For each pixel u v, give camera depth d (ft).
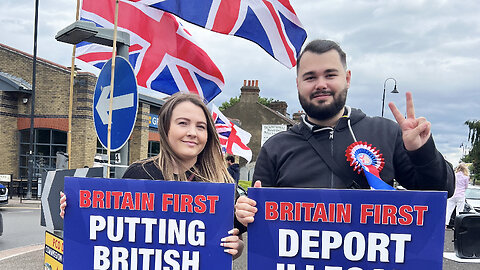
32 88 50.88
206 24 12.24
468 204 34.55
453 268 18.10
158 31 14.82
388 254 5.38
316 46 6.27
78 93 52.01
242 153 32.76
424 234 5.30
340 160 6.35
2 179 47.29
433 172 5.62
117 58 10.94
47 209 10.09
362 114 6.71
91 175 9.55
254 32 12.72
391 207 5.36
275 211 5.65
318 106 6.27
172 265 5.97
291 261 5.63
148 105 60.80
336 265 5.51
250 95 102.01
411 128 5.54
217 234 5.89
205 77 15.52
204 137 6.74
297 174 6.50
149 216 6.00
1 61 55.83
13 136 55.01
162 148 6.77
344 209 5.48
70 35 11.78
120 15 14.35
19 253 20.54
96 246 6.13
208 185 5.88
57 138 54.19
